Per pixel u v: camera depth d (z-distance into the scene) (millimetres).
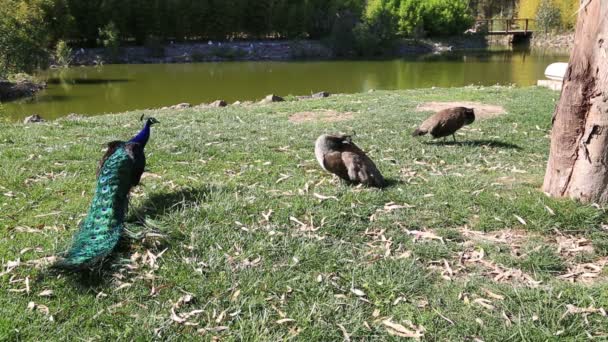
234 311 2877
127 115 7918
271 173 4777
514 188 4367
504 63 26453
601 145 3863
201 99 16984
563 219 3805
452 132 5793
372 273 3203
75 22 29938
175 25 33000
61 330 2717
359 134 6324
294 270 3230
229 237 3545
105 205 3389
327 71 24859
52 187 4375
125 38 32875
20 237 3555
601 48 3709
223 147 5562
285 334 2713
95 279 3096
